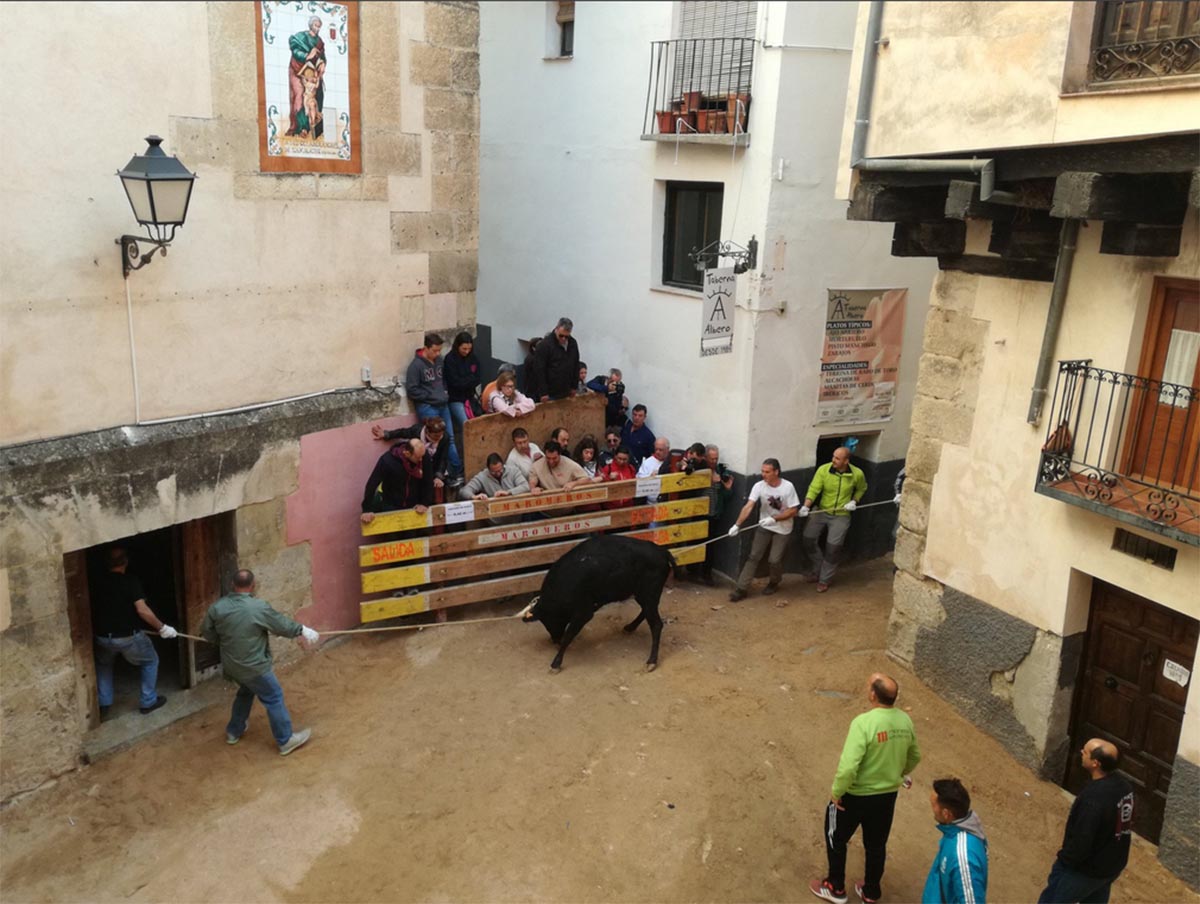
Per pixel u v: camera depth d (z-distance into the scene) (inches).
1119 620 268.4
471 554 361.7
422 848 244.2
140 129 265.3
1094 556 261.6
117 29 255.9
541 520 374.9
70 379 260.8
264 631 272.1
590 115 473.7
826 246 407.2
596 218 479.8
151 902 226.7
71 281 256.8
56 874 235.6
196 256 285.4
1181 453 245.1
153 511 280.8
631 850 245.0
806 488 434.6
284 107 300.8
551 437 415.5
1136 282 247.1
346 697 312.2
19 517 248.2
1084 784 280.5
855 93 283.4
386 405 349.4
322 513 335.6
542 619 329.1
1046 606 277.0
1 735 253.0
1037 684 281.4
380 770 274.2
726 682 323.3
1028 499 280.4
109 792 264.4
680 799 263.3
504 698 310.2
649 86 432.8
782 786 270.1
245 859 240.5
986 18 241.6
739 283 400.5
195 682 316.5
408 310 354.0
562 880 234.7
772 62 376.5
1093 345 259.3
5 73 235.9
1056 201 227.5
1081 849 200.8
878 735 217.3
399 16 327.3
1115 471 259.3
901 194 283.6
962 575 304.3
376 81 325.1
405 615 353.7
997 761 287.7
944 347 306.5
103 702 292.2
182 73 272.7
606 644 350.0
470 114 357.7
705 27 407.8
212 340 294.7
